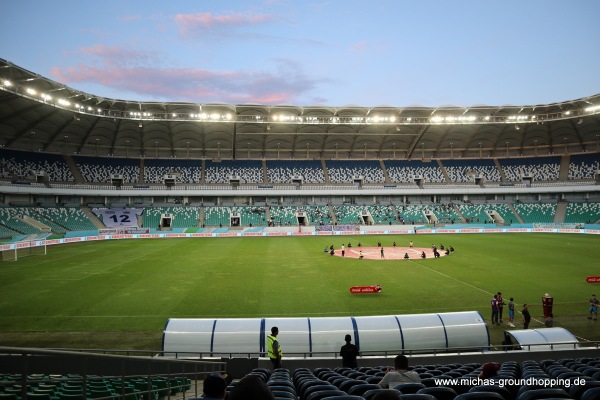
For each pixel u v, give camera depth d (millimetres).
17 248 54094
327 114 83875
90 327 24031
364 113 84250
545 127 90812
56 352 4938
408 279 36531
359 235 80875
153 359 8727
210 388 5160
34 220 69062
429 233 82438
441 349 18219
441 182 97750
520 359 18062
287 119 84062
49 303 28859
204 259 48594
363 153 103062
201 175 94000
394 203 95750
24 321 25047
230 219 87688
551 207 89625
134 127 84688
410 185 97250
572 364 13078
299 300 29438
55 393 10156
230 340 18453
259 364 17359
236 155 100062
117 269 41781
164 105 76188
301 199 95750
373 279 36625
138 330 23516
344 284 34594
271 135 92750
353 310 27016
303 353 18078
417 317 19625
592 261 44969
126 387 10773
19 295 31078
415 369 13367
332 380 10508
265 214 89750
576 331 23266
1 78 57125
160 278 37125
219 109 79875
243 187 93062
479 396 5961
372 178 98188
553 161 96812
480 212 91500
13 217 68062
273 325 19047
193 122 84375
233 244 65188
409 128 91625
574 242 62812
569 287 32875
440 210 92688
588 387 7578
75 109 70750
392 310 27016
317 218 89375
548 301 24781
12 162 77062
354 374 11789
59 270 41344
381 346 18578
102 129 83250
